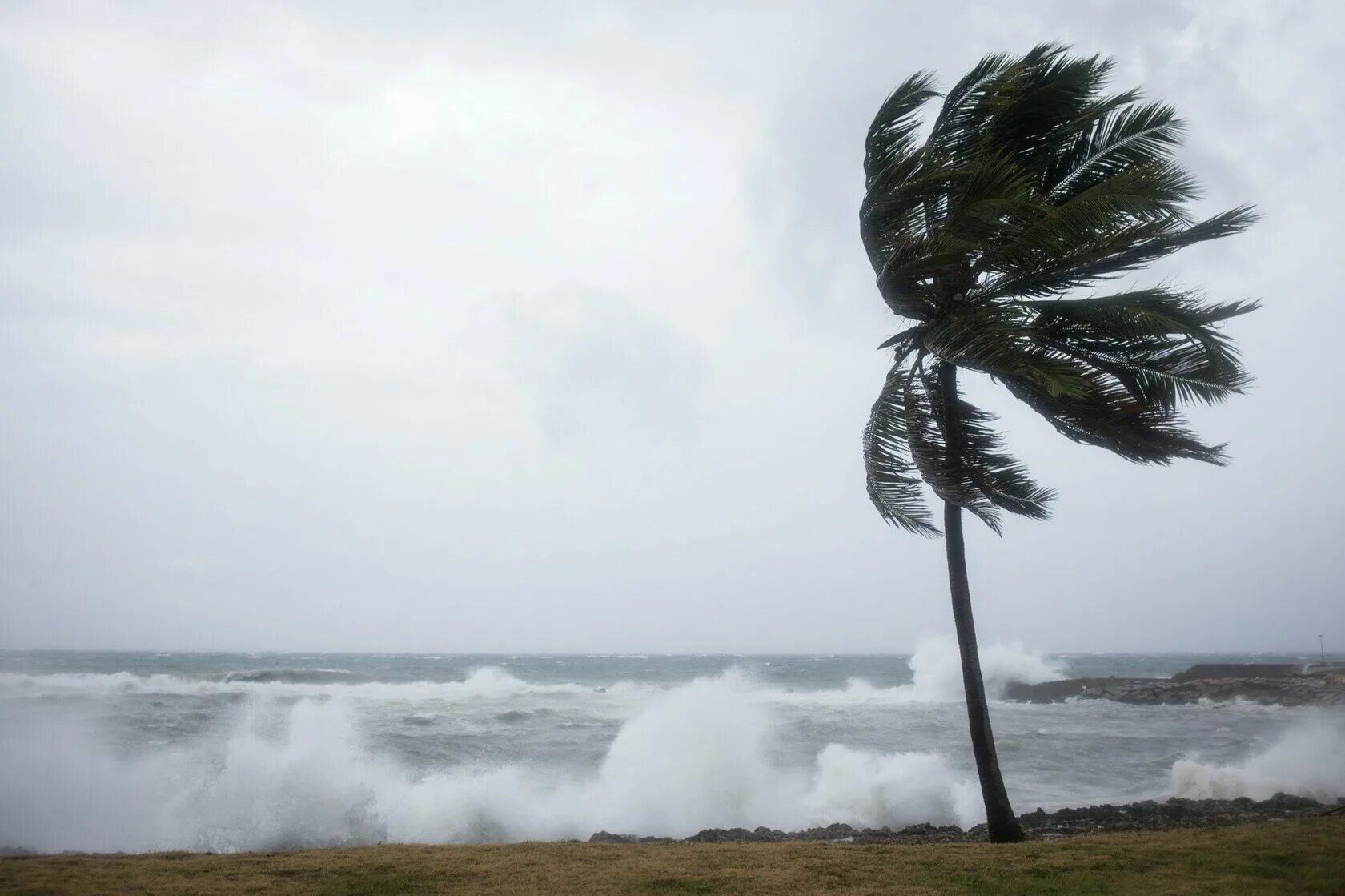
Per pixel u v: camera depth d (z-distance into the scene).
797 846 8.78
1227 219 10.05
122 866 7.31
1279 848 7.45
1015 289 10.85
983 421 10.88
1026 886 6.48
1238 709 42.44
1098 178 11.00
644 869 7.26
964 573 10.53
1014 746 24.25
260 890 6.39
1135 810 12.84
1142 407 9.93
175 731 22.00
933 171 10.18
